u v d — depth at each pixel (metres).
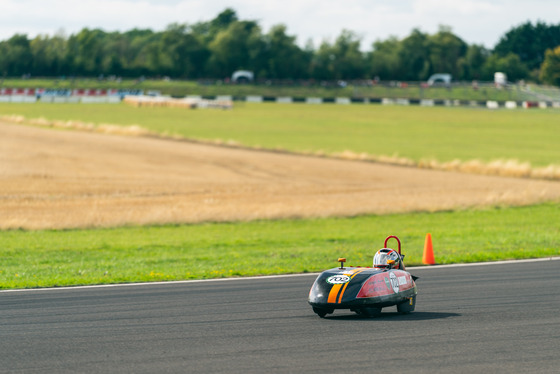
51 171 176.75
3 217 118.25
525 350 35.62
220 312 48.19
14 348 37.25
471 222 116.44
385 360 33.66
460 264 75.12
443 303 51.16
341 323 43.19
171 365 33.19
